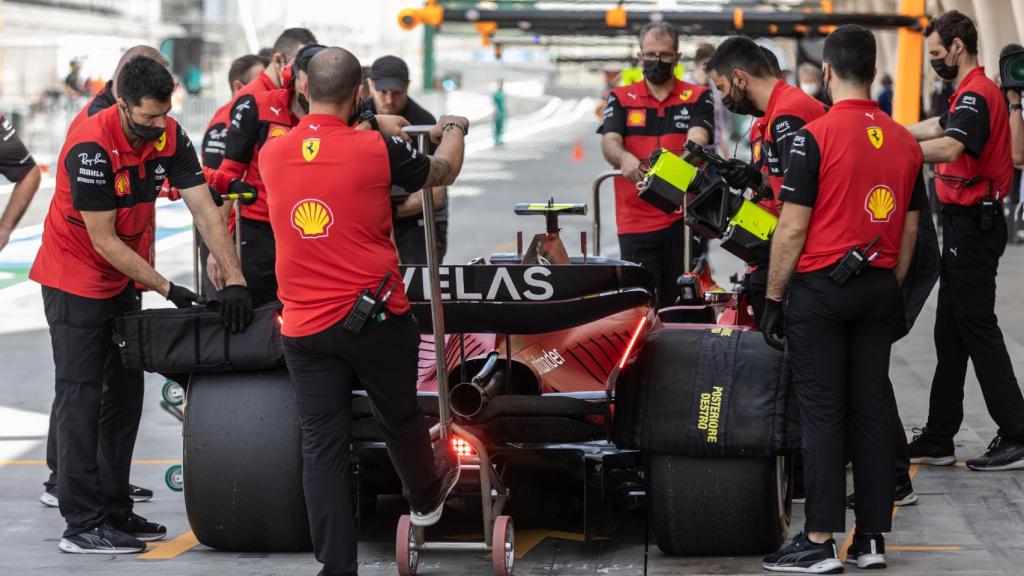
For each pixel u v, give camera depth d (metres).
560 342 7.96
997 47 31.62
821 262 6.86
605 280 6.82
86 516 7.80
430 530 8.32
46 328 16.67
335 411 6.47
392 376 6.45
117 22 68.44
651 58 11.12
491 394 7.11
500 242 24.73
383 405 6.55
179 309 7.44
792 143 6.91
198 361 7.26
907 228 7.09
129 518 8.19
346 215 6.28
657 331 7.50
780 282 6.92
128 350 7.32
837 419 6.95
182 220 29.55
